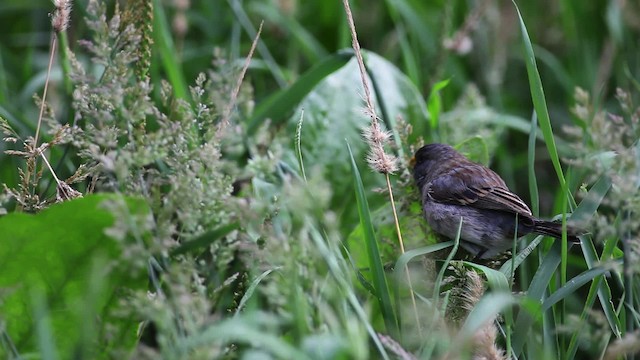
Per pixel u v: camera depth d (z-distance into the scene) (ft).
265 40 44.83
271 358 18.62
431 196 29.99
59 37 28.71
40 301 18.84
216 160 20.86
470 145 32.45
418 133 33.81
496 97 40.65
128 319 20.71
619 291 23.39
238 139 25.39
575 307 31.27
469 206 29.81
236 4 38.24
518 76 44.70
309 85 31.17
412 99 33.83
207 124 25.94
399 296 22.93
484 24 43.29
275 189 26.00
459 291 22.90
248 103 27.61
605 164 24.49
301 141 31.94
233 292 24.99
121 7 34.60
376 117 24.39
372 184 32.01
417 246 29.22
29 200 23.45
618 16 40.68
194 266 20.44
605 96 41.27
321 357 17.66
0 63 37.58
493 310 18.34
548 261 23.68
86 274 20.68
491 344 18.81
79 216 20.03
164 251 19.47
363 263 27.84
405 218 28.89
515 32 45.14
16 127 31.58
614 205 20.86
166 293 21.94
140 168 21.93
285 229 24.31
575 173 27.61
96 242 20.51
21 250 20.36
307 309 19.47
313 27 45.75
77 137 22.63
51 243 20.36
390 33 45.73
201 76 23.17
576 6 43.19
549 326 22.65
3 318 19.60
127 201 19.80
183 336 18.67
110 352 20.12
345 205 31.86
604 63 39.88
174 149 21.50
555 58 45.06
